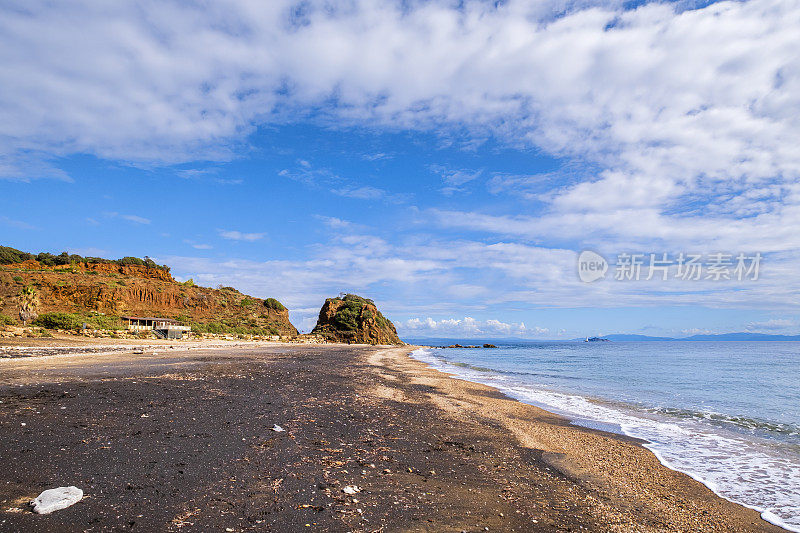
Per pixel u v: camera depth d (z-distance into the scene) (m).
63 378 18.12
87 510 5.80
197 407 13.27
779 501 8.52
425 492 7.63
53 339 45.72
